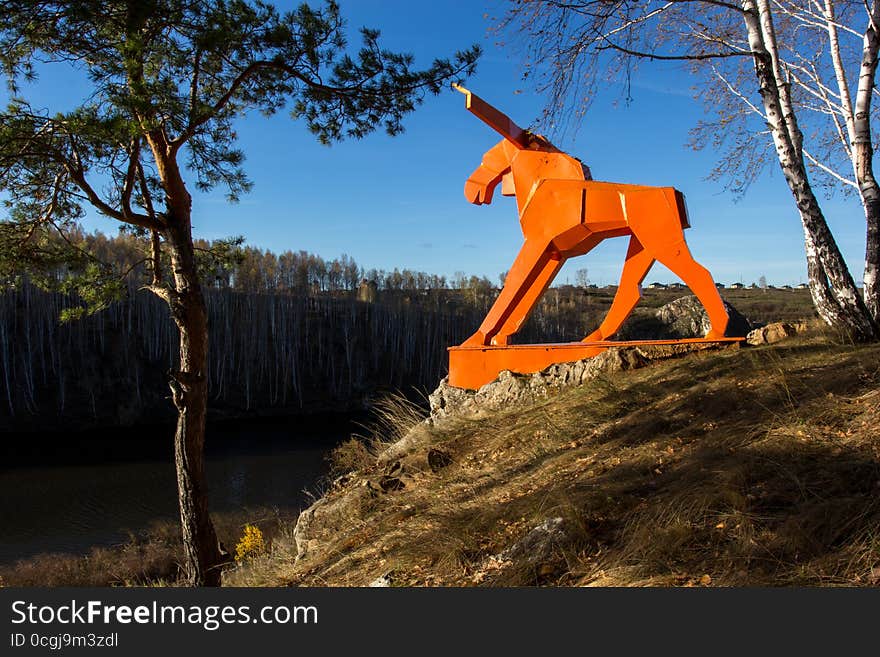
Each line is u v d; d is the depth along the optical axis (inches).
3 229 308.0
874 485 135.0
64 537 756.6
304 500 898.7
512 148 390.9
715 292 321.1
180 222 301.3
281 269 2760.8
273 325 2245.3
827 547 121.8
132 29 241.0
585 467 210.7
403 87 295.4
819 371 217.2
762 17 306.5
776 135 274.2
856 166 297.9
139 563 628.4
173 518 835.4
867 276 285.9
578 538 155.6
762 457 159.5
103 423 1776.6
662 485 171.3
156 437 1619.1
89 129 229.6
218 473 1104.8
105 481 1074.1
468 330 2679.6
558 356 358.9
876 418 165.2
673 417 227.1
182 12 257.6
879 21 289.1
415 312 2642.7
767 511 137.9
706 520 142.5
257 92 339.3
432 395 396.8
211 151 338.6
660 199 328.8
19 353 1812.3
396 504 261.4
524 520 183.5
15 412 1692.9
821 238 267.0
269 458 1256.8
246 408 2016.5
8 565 650.8
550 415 290.4
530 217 371.2
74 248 329.7
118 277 319.6
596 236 360.8
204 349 309.6
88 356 1905.8
